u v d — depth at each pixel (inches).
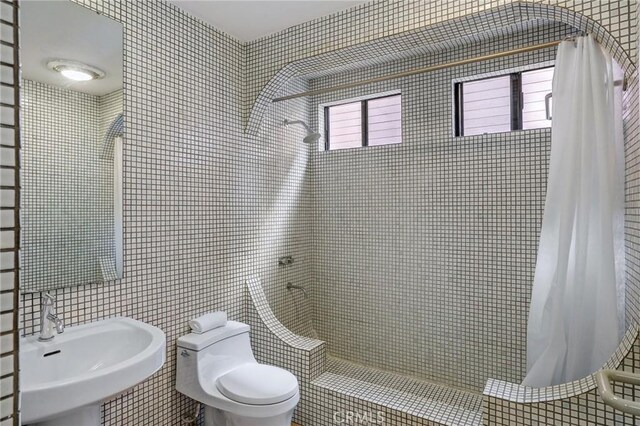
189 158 86.2
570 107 68.8
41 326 58.2
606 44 63.2
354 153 122.5
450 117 105.6
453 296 105.8
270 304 111.3
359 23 82.1
